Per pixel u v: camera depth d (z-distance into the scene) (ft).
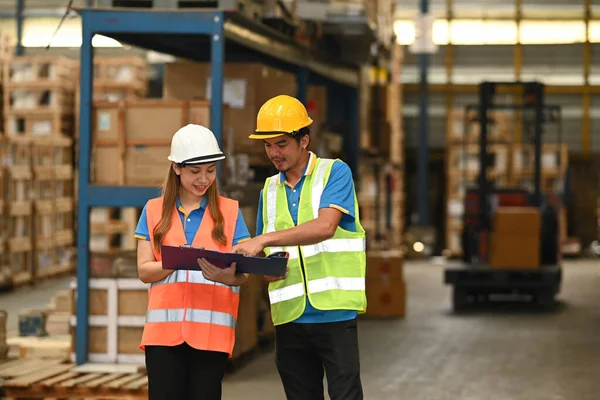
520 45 81.30
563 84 81.25
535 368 29.55
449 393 25.62
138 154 26.63
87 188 26.50
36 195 50.31
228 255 13.46
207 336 14.17
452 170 75.00
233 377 27.48
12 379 23.57
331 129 45.85
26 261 49.52
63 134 57.57
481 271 45.24
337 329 14.83
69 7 26.30
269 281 14.58
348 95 45.88
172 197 14.53
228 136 29.53
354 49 41.86
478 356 31.78
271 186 15.37
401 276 42.60
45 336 29.76
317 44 38.22
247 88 30.58
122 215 49.65
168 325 14.21
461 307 46.21
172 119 26.48
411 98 81.61
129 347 25.49
